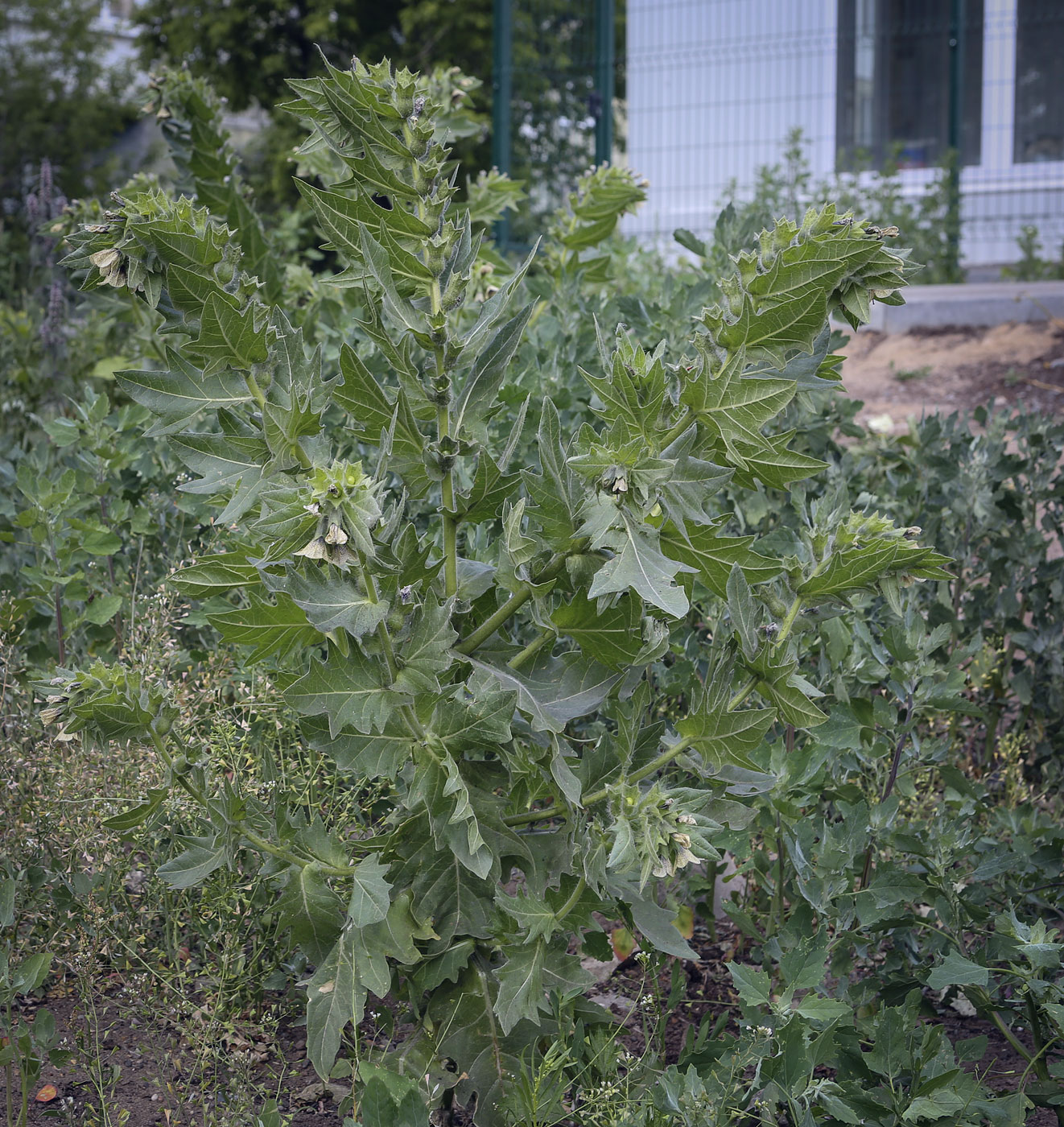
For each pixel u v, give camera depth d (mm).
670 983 2518
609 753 1843
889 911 2170
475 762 1817
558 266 4031
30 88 27469
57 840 2420
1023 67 14336
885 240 1651
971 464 3523
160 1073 2156
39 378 5316
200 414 1763
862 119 14211
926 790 3008
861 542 1816
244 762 2490
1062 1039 2031
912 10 14289
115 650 3268
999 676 3502
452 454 1798
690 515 1667
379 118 1812
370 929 1847
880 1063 1831
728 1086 1792
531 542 1736
